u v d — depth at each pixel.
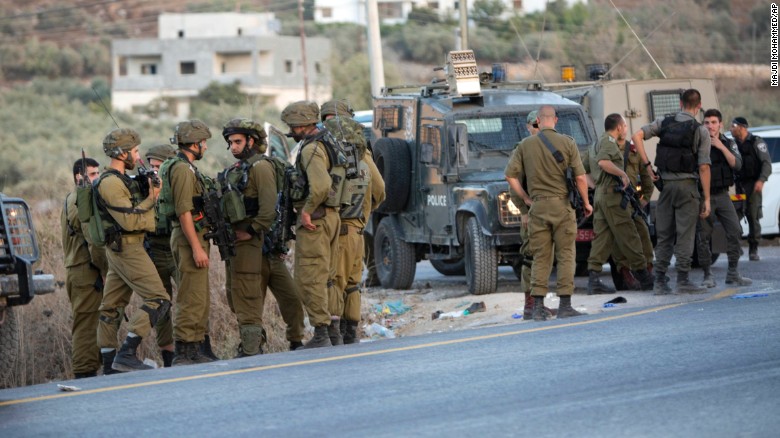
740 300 39.16
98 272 39.03
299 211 36.47
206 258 35.47
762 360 27.16
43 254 54.94
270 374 29.81
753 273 51.75
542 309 38.94
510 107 53.19
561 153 38.38
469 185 50.47
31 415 25.97
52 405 27.11
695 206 42.84
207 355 37.19
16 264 30.17
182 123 35.81
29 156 192.25
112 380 30.80
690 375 25.97
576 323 35.94
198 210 35.72
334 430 22.72
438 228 53.19
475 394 25.28
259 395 26.72
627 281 46.94
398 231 56.91
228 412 24.95
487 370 28.06
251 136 36.81
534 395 24.86
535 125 41.66
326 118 37.53
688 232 43.00
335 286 37.88
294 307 38.78
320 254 36.31
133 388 28.94
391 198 55.09
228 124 36.66
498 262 50.97
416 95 56.34
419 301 52.62
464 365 29.02
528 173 38.84
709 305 38.12
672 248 43.62
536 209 38.59
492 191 48.78
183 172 35.12
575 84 63.09
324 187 35.81
